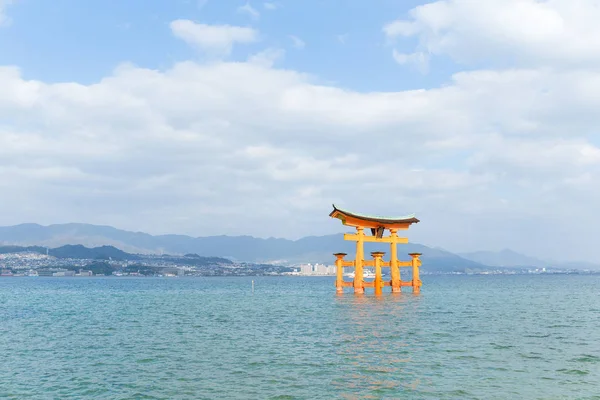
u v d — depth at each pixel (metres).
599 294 108.44
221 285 199.50
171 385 22.92
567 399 20.33
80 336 38.91
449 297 90.38
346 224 67.56
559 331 39.50
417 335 36.59
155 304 77.00
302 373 24.78
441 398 20.48
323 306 63.28
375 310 55.34
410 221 70.75
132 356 29.98
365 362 27.11
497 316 52.00
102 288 165.88
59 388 22.77
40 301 88.50
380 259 71.00
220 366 26.70
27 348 33.34
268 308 65.38
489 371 24.94
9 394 21.89
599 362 27.03
